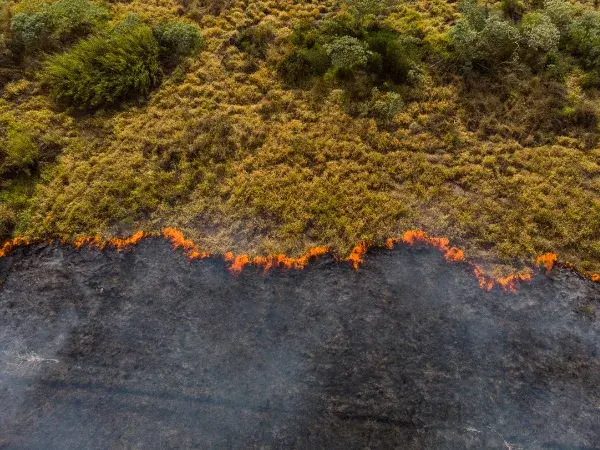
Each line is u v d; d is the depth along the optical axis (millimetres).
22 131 11094
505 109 11039
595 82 11141
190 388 7996
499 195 9906
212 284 9023
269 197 9992
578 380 7816
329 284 8922
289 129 11000
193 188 10305
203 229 9734
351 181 10156
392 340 8289
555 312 8484
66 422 7777
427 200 9844
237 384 7992
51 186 10422
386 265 9102
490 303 8609
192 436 7582
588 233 9289
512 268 8953
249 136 10898
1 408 7930
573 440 7305
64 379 8172
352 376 7984
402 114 11055
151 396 7957
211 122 11062
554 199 9711
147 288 9062
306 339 8359
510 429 7430
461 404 7664
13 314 8906
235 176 10383
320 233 9523
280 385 7949
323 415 7664
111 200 10125
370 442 7430
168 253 9445
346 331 8406
